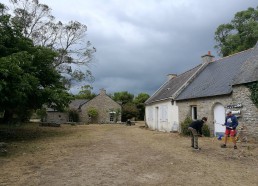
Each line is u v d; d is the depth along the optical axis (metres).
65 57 28.34
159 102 25.61
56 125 29.08
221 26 40.34
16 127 24.14
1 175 7.20
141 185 6.43
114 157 9.77
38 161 8.98
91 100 45.72
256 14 37.50
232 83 14.90
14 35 16.50
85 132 21.25
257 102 13.25
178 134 18.50
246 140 13.70
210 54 24.02
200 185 6.50
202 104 17.81
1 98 12.28
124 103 57.09
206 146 12.39
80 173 7.45
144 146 12.64
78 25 28.80
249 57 16.05
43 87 17.95
